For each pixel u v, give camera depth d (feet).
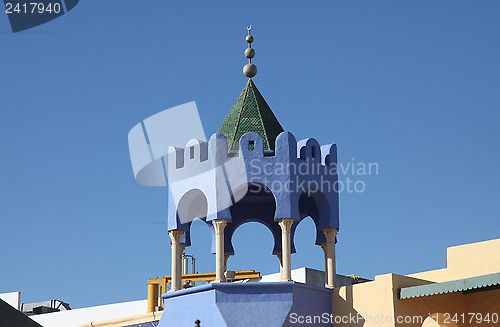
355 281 138.31
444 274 103.91
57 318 152.66
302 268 132.57
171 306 90.27
